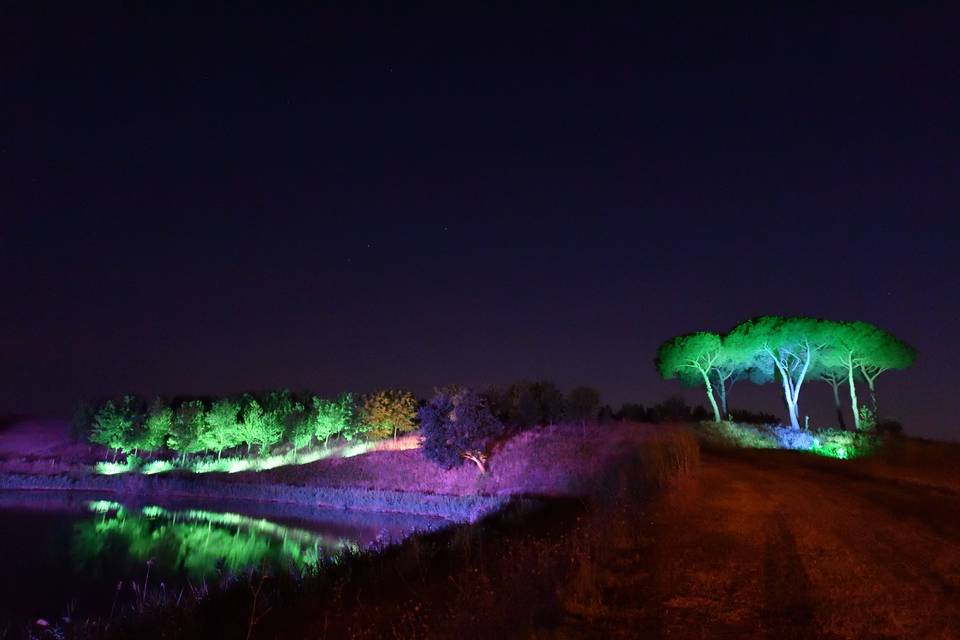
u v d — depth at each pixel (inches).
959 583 414.9
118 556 1002.1
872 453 1465.3
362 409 2464.3
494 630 313.6
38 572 874.1
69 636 410.3
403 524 1334.9
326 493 1738.4
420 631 340.8
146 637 376.2
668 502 733.9
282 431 2508.6
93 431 2878.9
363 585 467.2
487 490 1589.6
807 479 1058.7
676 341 2342.5
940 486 957.2
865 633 324.5
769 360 2273.6
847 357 2046.0
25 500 1829.5
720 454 1592.0
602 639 317.4
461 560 531.5
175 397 3181.6
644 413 2519.7
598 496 773.9
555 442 1820.9
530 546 516.7
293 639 348.5
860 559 482.3
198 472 2314.2
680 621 344.5
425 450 1756.9
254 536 1206.3
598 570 433.4
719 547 525.3
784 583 417.1
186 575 844.6
